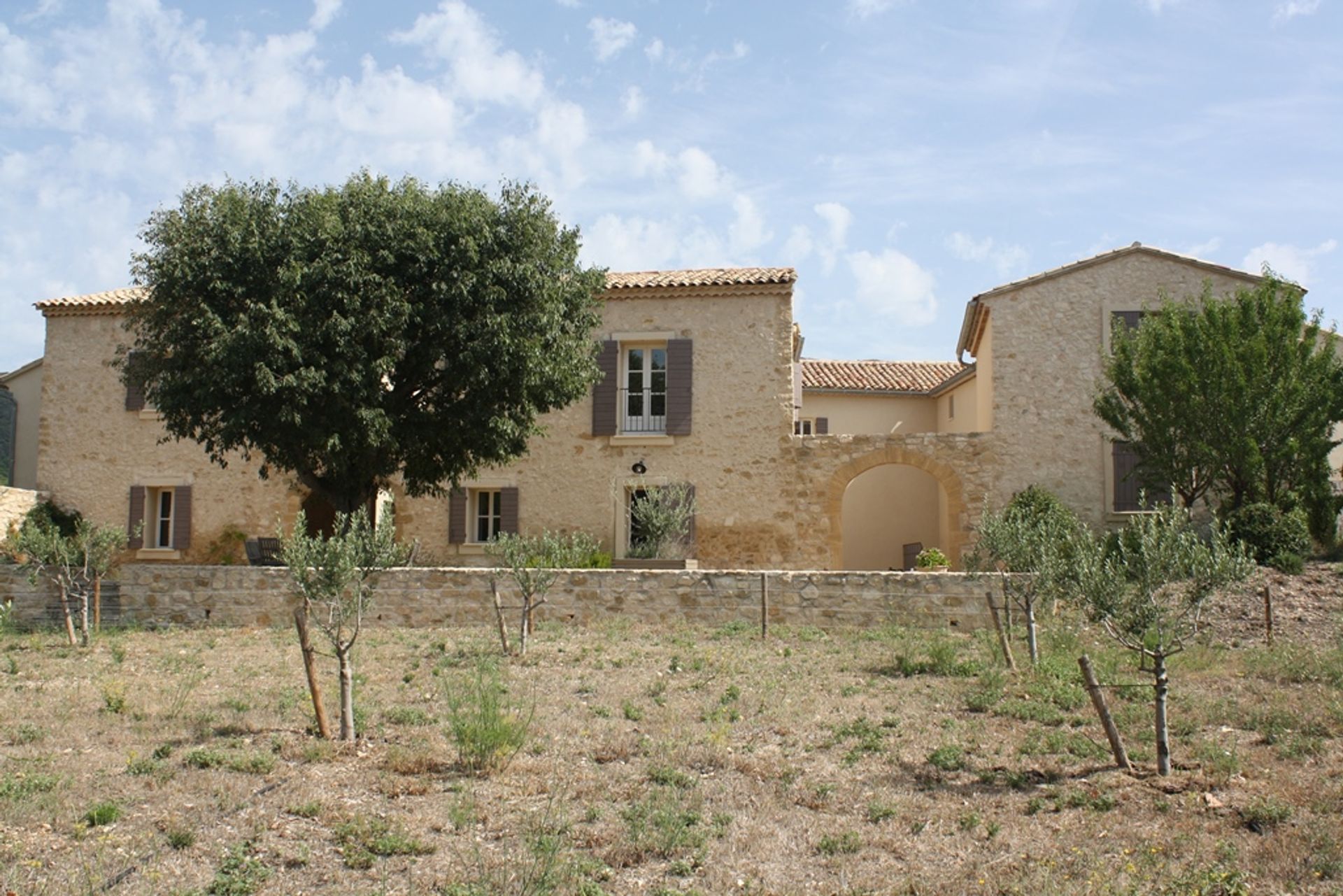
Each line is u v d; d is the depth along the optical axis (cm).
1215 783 787
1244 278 2191
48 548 1519
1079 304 2236
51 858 639
